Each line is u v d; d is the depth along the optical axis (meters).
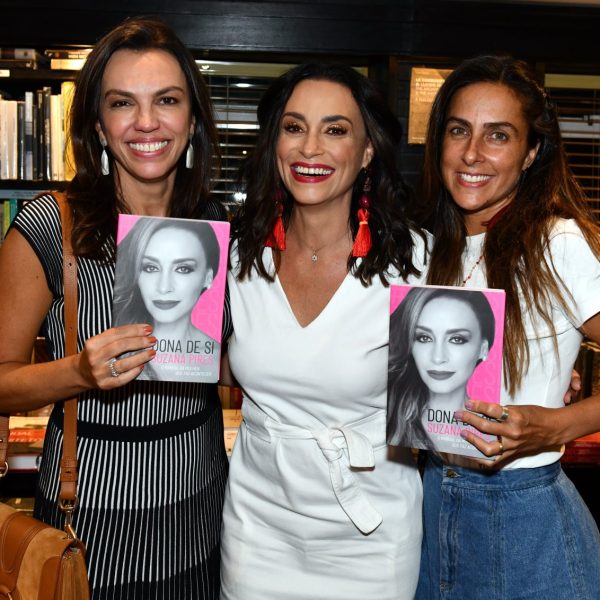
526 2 3.33
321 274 1.69
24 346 1.54
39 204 1.54
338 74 1.63
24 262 1.51
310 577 1.69
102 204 1.55
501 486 1.56
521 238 1.54
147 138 1.53
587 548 1.57
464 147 1.60
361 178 1.73
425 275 1.71
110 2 3.18
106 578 1.56
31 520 1.48
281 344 1.64
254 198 1.72
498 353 1.38
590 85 3.68
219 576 1.78
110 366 1.36
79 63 3.22
